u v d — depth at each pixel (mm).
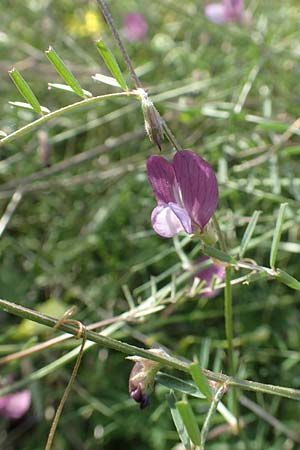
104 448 342
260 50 398
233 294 360
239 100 354
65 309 343
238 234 366
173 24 488
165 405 314
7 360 256
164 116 388
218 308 364
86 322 345
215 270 262
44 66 435
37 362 351
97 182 401
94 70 424
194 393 197
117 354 357
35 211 419
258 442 311
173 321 330
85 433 348
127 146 420
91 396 342
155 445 333
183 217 200
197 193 203
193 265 275
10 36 461
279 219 195
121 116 430
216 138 381
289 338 357
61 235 412
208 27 458
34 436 342
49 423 343
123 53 199
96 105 406
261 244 354
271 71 424
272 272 199
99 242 380
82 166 418
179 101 386
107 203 391
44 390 346
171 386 200
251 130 378
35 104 199
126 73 441
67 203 412
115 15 511
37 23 496
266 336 340
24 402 337
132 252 393
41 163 400
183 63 458
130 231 387
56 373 344
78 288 366
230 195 357
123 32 481
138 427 336
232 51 463
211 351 349
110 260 377
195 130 418
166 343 352
